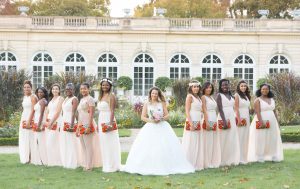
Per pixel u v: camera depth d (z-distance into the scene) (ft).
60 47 146.51
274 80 103.65
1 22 145.38
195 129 47.83
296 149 63.57
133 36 147.13
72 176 44.32
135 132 86.38
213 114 48.93
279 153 52.54
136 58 147.54
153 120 46.24
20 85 98.78
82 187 39.55
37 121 51.06
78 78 109.70
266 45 147.02
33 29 145.18
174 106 113.60
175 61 147.84
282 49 146.82
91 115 47.85
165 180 42.19
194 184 40.24
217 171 46.62
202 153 48.06
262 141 52.19
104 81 47.55
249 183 40.50
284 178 42.57
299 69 147.13
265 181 41.32
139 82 147.54
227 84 50.60
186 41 147.23
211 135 48.80
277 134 52.65
